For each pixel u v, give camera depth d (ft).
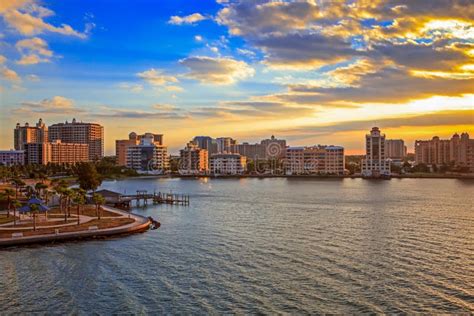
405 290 204.85
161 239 325.83
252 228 373.61
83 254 277.44
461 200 627.87
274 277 224.33
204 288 209.36
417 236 328.70
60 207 450.71
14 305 191.01
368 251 278.26
